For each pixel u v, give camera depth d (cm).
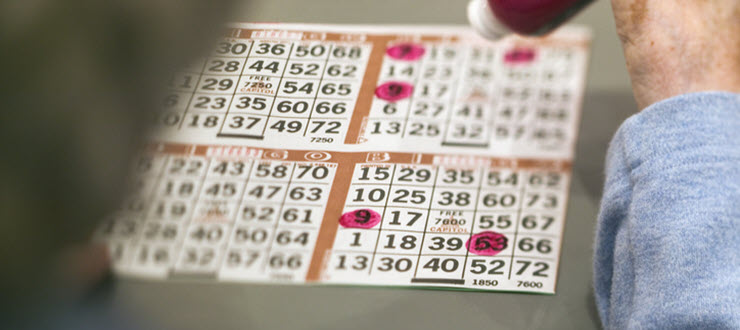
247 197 48
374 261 48
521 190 53
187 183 47
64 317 40
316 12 54
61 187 36
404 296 48
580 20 63
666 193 46
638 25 49
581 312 49
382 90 53
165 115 45
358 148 50
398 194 50
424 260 49
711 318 44
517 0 48
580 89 60
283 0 53
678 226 45
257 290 47
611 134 57
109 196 38
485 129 55
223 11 40
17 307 37
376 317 47
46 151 36
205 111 47
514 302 49
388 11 57
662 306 45
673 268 45
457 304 48
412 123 53
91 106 36
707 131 46
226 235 47
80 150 36
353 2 56
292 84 50
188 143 47
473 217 51
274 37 51
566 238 52
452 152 53
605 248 49
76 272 40
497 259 50
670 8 48
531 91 58
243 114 48
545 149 55
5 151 35
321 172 49
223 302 46
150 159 45
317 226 48
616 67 61
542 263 50
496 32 51
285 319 46
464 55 58
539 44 61
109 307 44
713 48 48
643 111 47
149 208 46
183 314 45
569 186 54
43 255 37
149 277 45
